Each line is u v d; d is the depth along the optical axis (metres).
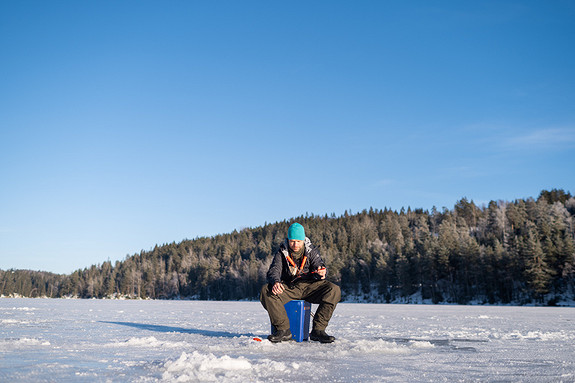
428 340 5.93
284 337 5.27
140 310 18.36
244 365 3.30
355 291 93.19
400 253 84.75
